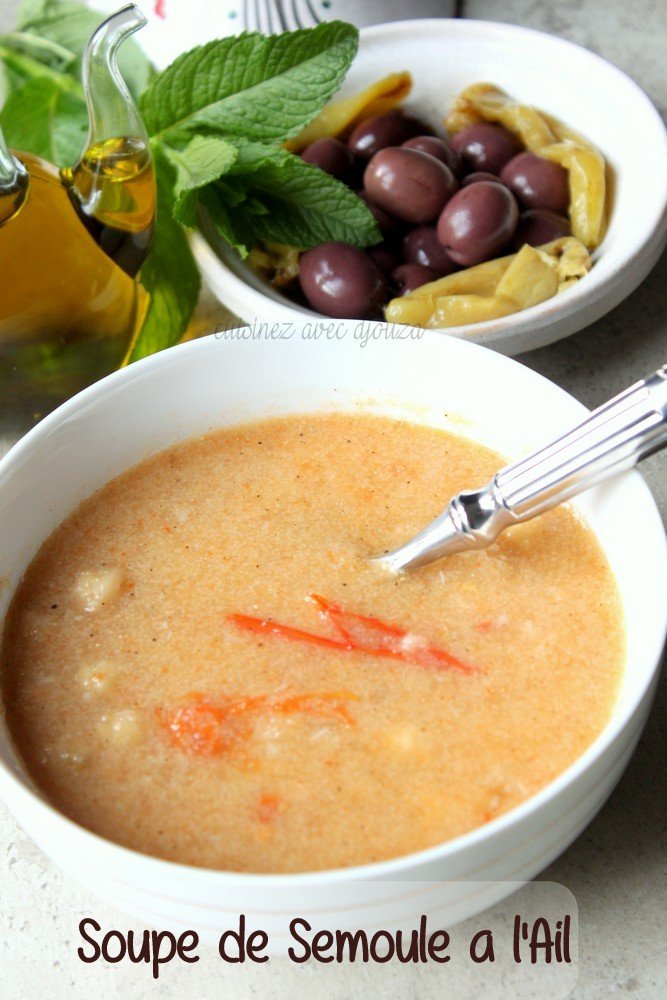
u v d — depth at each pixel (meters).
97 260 0.44
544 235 0.47
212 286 0.46
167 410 0.40
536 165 0.48
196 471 0.40
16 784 0.32
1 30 0.59
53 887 0.36
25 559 0.38
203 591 0.37
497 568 0.37
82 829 0.31
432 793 0.33
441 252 0.47
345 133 0.51
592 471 0.34
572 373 0.46
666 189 0.46
